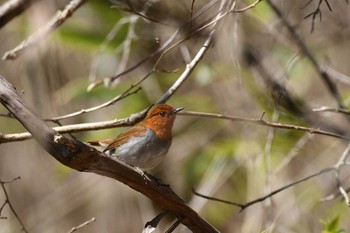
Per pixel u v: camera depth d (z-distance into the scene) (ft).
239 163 44.09
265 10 41.93
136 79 44.65
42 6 40.37
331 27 43.32
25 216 46.29
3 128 46.62
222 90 44.50
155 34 40.11
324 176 43.11
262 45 42.60
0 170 46.93
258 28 42.68
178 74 45.03
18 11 33.99
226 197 46.11
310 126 41.57
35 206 46.65
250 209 41.55
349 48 43.75
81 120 44.88
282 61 42.68
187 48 37.76
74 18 44.50
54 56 44.01
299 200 42.52
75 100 45.01
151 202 46.19
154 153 29.81
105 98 44.80
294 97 41.70
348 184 42.96
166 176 46.50
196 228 24.76
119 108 44.50
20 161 47.16
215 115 28.84
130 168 22.26
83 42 44.09
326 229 29.60
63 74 44.65
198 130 46.21
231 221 45.91
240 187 46.14
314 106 42.83
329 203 42.65
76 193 46.73
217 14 28.58
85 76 44.93
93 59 43.70
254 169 42.75
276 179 42.42
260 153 43.09
